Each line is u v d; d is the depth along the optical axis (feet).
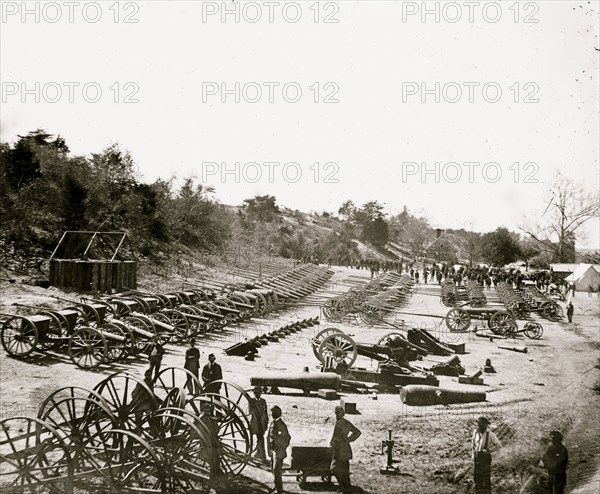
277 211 433.48
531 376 72.18
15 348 65.57
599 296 184.24
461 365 77.05
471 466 40.01
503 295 159.63
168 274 139.95
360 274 239.30
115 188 152.25
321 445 36.01
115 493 30.81
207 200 200.34
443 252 355.36
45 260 113.70
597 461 43.57
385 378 61.21
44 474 31.76
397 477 37.14
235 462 37.42
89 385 54.13
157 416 31.83
